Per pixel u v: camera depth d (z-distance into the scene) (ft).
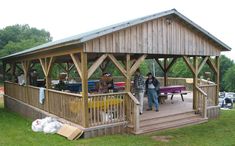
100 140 28.43
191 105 43.78
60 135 30.50
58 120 34.24
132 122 31.83
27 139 29.50
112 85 37.55
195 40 39.52
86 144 26.94
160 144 27.78
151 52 34.12
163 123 34.68
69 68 66.74
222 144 28.19
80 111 30.27
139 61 33.37
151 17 32.94
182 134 32.04
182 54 37.83
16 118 46.37
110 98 31.19
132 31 32.12
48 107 38.50
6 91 65.16
